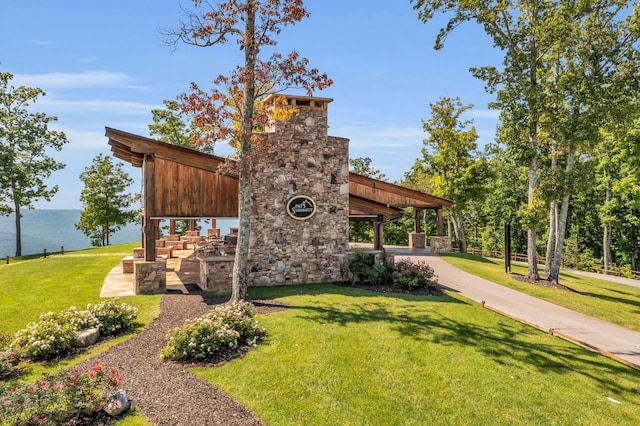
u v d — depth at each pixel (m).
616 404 8.17
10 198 30.61
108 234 42.72
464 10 19.14
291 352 9.19
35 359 8.46
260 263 15.98
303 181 16.66
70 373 7.76
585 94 18.39
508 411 7.54
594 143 19.55
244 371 8.23
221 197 15.80
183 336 8.82
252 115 12.79
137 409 6.68
